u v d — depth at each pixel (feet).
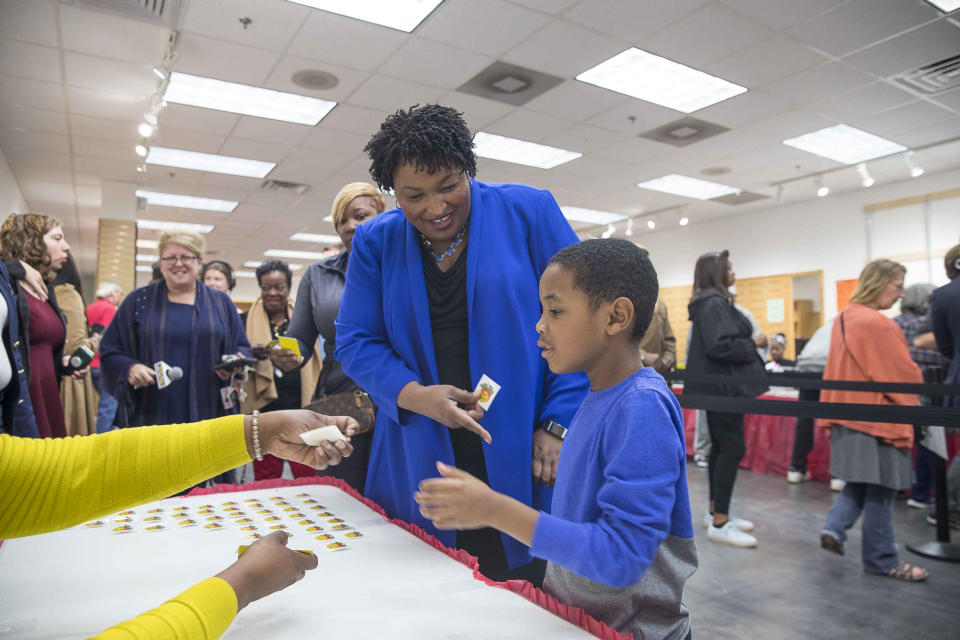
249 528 4.02
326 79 18.06
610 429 2.69
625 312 2.75
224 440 3.11
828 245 32.76
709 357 11.06
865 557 9.56
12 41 15.96
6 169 26.14
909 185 29.71
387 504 4.67
